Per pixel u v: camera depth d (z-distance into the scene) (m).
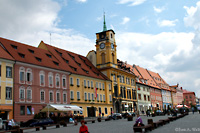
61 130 31.03
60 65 62.34
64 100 60.44
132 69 108.56
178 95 158.12
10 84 46.31
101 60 85.88
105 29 89.00
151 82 121.31
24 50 54.66
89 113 69.69
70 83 63.88
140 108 101.88
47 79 55.56
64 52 74.31
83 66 76.38
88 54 89.38
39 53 59.25
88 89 71.12
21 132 28.69
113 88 83.56
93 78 74.19
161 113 77.19
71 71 64.69
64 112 59.22
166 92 137.00
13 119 41.38
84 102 68.19
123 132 23.75
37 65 52.72
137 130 21.16
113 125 35.94
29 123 42.03
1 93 44.19
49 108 51.03
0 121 38.34
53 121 45.09
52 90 56.56
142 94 106.44
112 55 87.50
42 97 53.53
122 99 87.62
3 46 49.59
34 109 50.72
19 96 47.75
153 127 24.89
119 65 90.88
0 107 43.50
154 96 119.62
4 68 45.56
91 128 31.75
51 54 64.94
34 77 51.97
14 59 47.69
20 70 48.91
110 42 86.12
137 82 102.56
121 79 90.44
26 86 49.66
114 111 82.06
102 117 71.25
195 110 108.12
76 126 38.56
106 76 83.62
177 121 37.78
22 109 48.12
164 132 21.95
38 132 29.73
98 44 87.00
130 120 49.34
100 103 75.38
